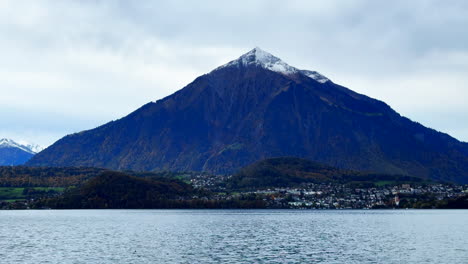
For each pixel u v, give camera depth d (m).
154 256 149.38
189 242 184.50
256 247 170.25
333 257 147.62
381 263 137.25
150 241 187.25
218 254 153.62
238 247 170.12
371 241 188.25
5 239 192.12
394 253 155.25
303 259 144.25
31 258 144.88
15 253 154.25
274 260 142.50
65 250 161.12
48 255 150.50
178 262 139.25
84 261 140.38
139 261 140.62
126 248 166.88
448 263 136.88
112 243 180.38
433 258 145.25
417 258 145.38
